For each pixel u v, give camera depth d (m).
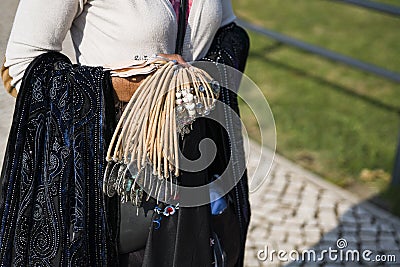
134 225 1.75
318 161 4.36
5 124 2.00
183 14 1.80
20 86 1.70
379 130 4.77
